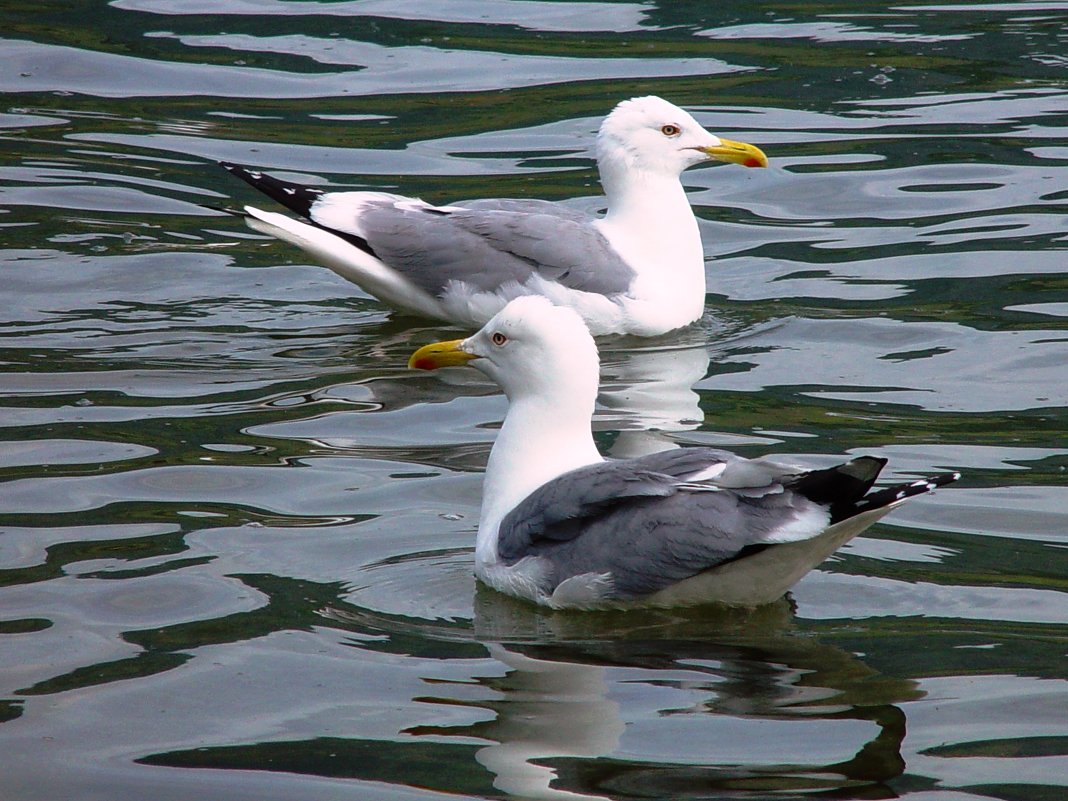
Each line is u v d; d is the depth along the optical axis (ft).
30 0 86.17
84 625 31.42
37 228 59.11
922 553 34.83
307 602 32.65
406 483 38.75
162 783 26.17
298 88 74.43
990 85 73.46
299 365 47.44
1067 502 36.99
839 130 68.69
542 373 35.22
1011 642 30.58
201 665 29.96
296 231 51.47
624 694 28.94
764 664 30.01
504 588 33.53
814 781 25.77
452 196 61.93
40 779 26.35
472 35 81.76
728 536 30.94
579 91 73.61
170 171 65.26
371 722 27.94
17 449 40.40
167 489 38.11
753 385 45.27
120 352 48.01
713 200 62.75
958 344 47.75
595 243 51.03
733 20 83.76
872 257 55.93
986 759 26.35
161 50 79.30
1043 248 55.52
